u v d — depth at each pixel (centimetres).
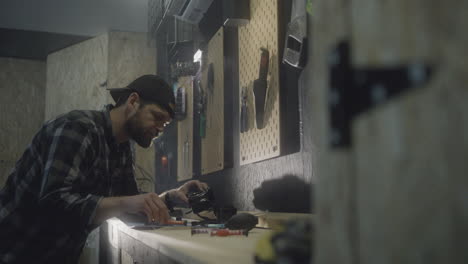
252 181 251
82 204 162
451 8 22
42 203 160
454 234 22
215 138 313
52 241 179
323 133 31
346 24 29
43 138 172
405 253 23
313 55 34
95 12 502
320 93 32
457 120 22
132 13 504
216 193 329
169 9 352
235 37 290
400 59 24
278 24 209
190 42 389
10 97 579
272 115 214
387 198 24
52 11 502
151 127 205
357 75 27
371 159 26
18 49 559
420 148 23
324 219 31
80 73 520
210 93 327
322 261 31
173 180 458
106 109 200
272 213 192
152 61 507
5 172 570
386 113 25
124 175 224
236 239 124
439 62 23
